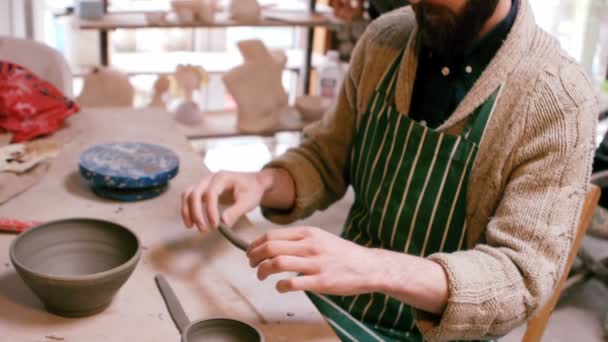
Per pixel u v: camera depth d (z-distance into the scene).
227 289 1.02
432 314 0.98
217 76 3.27
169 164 1.29
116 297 0.97
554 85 1.04
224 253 1.11
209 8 2.69
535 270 0.96
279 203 1.28
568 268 1.39
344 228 1.37
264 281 1.05
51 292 0.88
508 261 0.97
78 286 0.86
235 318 0.95
